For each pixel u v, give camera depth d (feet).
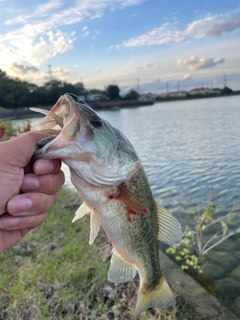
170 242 1.02
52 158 0.70
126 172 0.80
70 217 2.23
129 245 0.95
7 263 1.65
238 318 1.24
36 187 0.70
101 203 0.84
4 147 0.66
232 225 2.17
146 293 1.04
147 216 0.95
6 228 0.72
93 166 0.76
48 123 0.77
